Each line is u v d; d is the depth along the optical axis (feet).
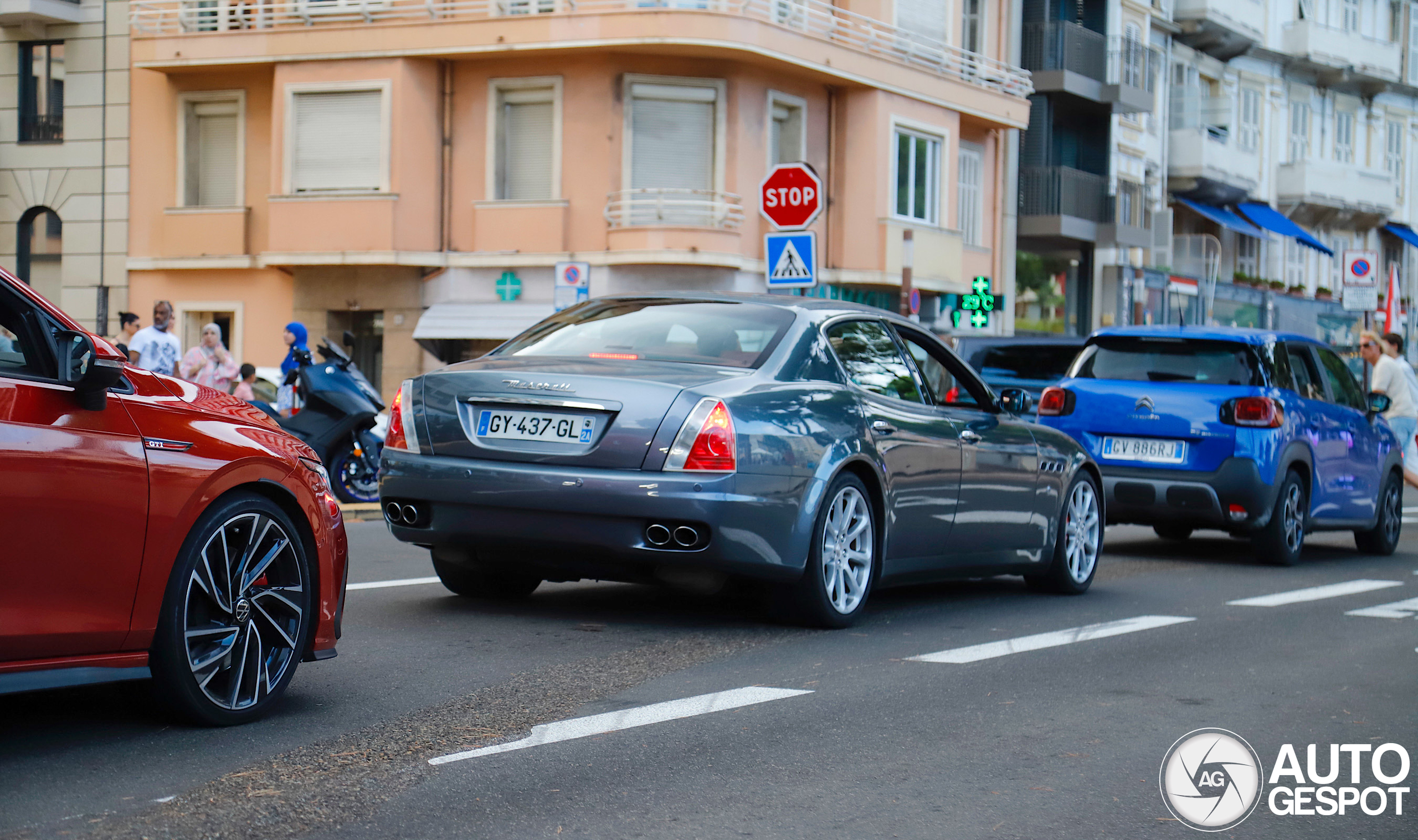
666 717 18.29
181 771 15.16
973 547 28.66
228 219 95.30
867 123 98.17
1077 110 123.95
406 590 28.89
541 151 91.25
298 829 13.39
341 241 90.74
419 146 91.09
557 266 66.13
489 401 23.73
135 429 15.75
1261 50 151.33
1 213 100.37
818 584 24.56
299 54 91.66
